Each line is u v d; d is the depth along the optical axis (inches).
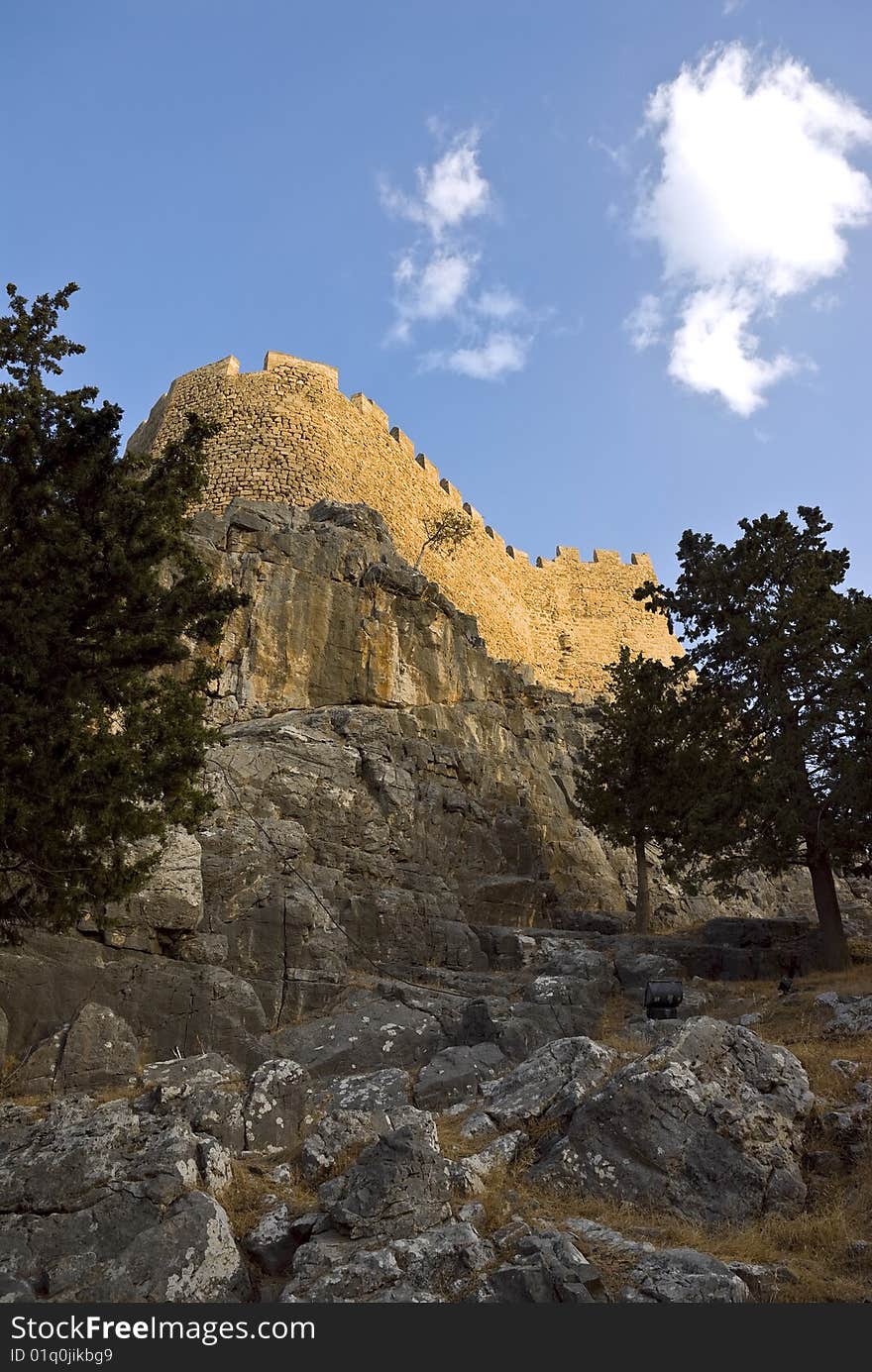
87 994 773.9
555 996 828.0
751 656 1147.3
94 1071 685.3
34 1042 738.2
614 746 1486.2
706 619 1238.3
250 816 1086.4
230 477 2042.3
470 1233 364.2
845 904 1737.2
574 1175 435.8
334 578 1563.7
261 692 1382.9
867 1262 376.5
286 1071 526.0
